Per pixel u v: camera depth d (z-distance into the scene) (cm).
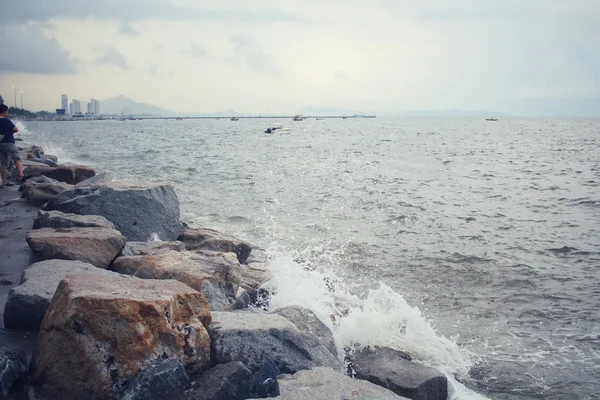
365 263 1273
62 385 523
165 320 552
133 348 526
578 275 1185
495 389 714
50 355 536
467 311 982
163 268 814
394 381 671
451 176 3077
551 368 770
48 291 659
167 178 2795
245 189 2444
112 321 528
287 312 765
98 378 514
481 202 2147
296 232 1580
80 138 7569
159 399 502
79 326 527
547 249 1398
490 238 1520
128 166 3394
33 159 2659
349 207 2012
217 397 514
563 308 995
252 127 15112
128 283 614
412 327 860
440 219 1788
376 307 939
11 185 1823
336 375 554
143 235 1176
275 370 580
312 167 3531
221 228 1606
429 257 1326
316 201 2138
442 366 761
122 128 13788
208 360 577
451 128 13812
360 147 5850
